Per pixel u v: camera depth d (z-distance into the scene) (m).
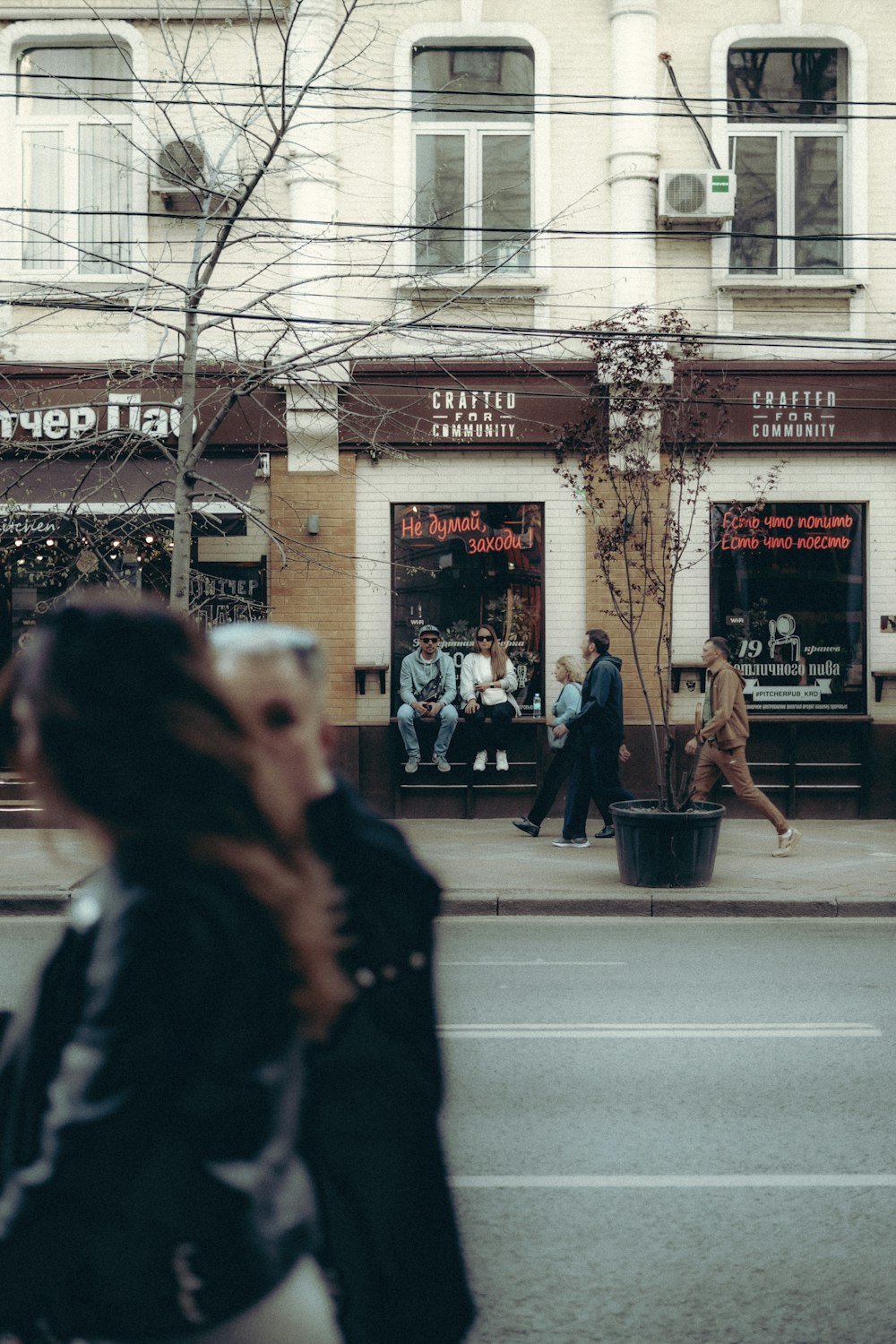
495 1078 6.39
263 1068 1.77
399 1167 2.14
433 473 16.22
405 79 16.28
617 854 12.07
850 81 16.52
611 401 14.80
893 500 16.22
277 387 16.03
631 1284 4.16
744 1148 5.41
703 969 8.99
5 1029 2.06
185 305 13.88
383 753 16.23
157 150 16.20
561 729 14.36
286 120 12.79
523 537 16.25
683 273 16.42
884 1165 5.23
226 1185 1.74
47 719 1.77
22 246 16.59
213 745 1.79
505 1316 3.93
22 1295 1.69
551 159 16.38
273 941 1.78
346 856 2.29
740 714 13.40
